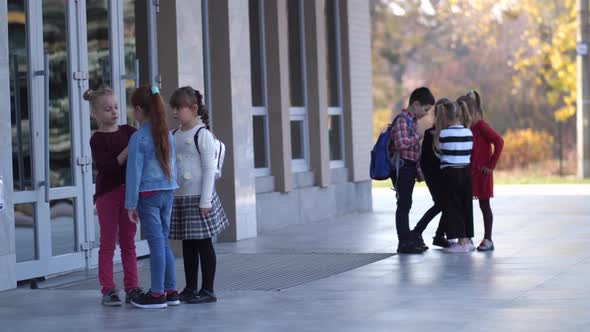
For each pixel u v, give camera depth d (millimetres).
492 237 17578
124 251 11586
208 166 11227
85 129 14586
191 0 16672
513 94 57062
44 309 11352
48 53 13984
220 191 18188
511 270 13398
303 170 21703
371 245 16969
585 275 12844
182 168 11266
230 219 18125
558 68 50781
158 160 11078
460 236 15484
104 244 11555
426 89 15664
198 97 11352
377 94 62688
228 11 18141
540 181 37031
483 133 15625
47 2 14016
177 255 16125
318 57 21766
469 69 59750
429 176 15812
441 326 9758
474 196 15680
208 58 18156
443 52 61000
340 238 18219
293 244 17422
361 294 11773
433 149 15633
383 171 15641
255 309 10992
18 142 13430
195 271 11586
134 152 10992
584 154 37938
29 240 13602
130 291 11570
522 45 57188
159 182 11062
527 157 49656
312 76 21797
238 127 18344
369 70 24250
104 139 11523
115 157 11484
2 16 12703
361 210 23797
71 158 14398
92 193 14719
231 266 14656
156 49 16297
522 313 10320
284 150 20281
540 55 52719
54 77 14117
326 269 14070
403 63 62406
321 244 17312
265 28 20250
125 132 11656
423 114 15648
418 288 12102
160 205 11125
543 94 56125
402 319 10164
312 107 21812
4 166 12719
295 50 21719
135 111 11188
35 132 13617
